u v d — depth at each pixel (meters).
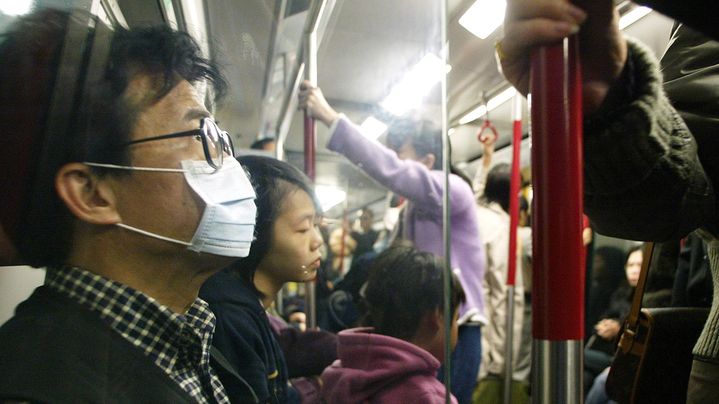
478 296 1.53
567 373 0.42
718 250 0.70
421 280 0.97
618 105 0.54
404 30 1.14
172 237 0.55
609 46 0.49
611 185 0.57
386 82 1.21
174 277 0.58
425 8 1.09
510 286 2.44
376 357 0.96
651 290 1.21
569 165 0.43
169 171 0.55
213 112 0.70
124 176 0.53
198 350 0.60
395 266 1.00
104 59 0.52
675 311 0.87
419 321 0.96
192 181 0.56
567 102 0.43
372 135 1.24
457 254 1.48
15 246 0.49
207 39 0.85
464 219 1.52
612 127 0.53
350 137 1.25
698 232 0.73
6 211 0.48
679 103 0.67
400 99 1.16
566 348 0.42
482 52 2.28
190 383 0.58
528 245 2.66
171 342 0.57
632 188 0.57
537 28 0.44
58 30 0.50
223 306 0.77
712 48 0.68
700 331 0.85
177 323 0.57
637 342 0.87
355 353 0.99
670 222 0.61
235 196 0.62
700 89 0.65
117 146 0.52
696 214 0.62
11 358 0.45
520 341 2.60
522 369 2.60
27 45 0.49
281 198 0.86
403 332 0.97
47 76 0.49
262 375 0.75
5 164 0.48
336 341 1.12
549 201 0.43
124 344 0.52
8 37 0.49
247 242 0.63
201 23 0.88
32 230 0.49
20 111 0.48
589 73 0.51
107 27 0.55
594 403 1.97
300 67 1.40
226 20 0.98
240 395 0.70
